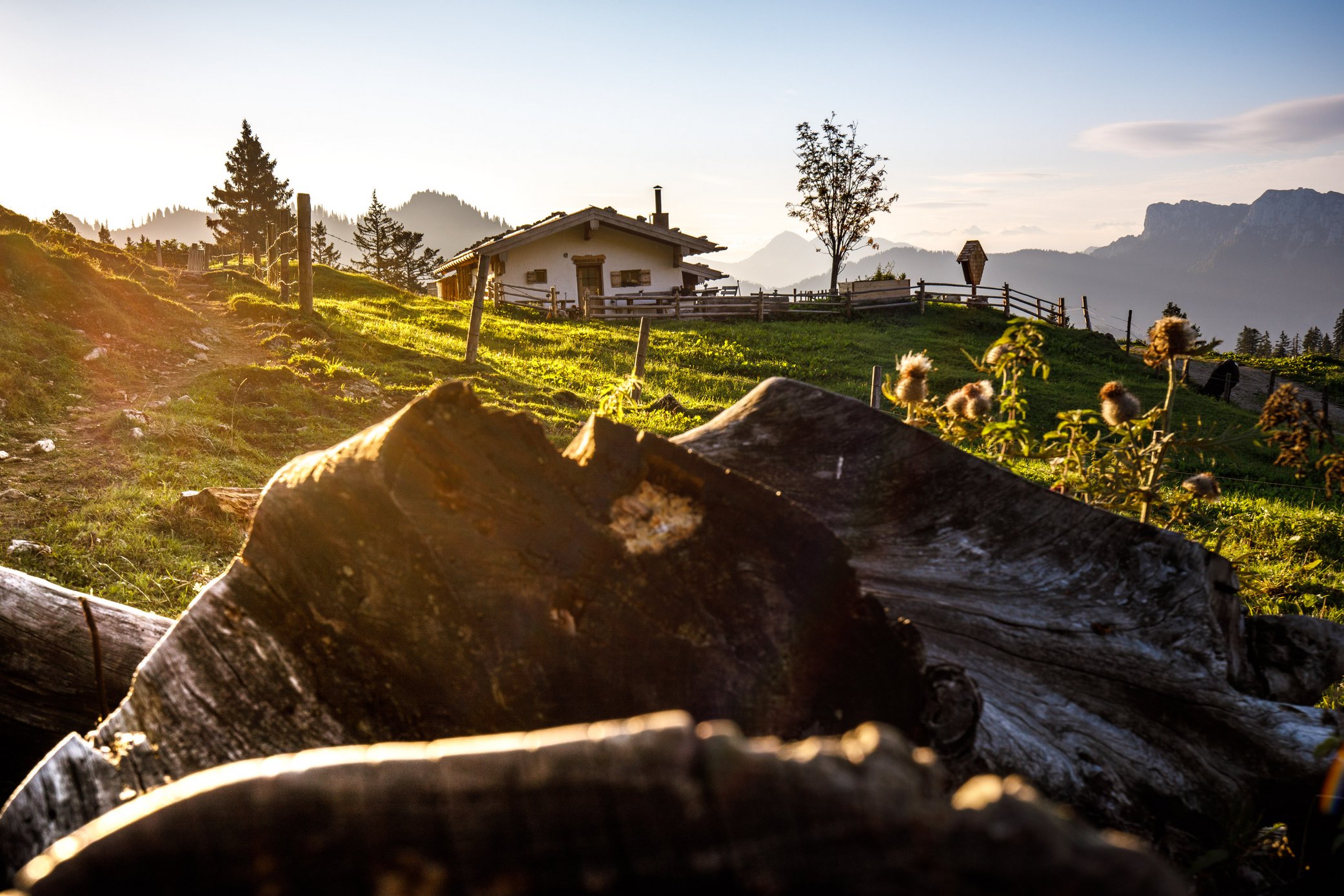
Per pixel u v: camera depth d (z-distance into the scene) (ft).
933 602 8.34
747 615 6.01
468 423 6.08
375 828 2.77
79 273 42.83
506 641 6.05
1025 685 8.03
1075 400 71.26
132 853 2.83
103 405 32.55
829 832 2.43
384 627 6.23
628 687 6.00
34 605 9.77
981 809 2.33
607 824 2.63
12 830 6.14
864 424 9.93
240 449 30.94
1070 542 9.12
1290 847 8.26
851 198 157.89
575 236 109.19
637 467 6.23
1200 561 8.85
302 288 54.13
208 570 20.59
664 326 97.66
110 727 6.74
